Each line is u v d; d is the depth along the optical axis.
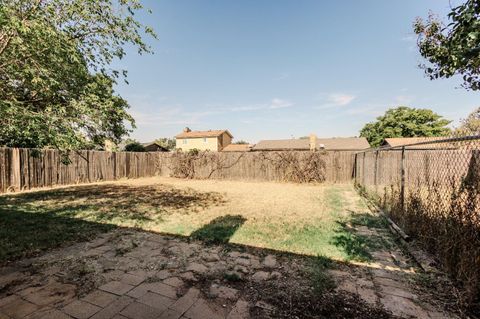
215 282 2.72
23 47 3.58
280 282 2.71
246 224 4.99
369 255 3.44
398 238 4.10
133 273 2.92
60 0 3.96
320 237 4.19
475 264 2.38
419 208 3.94
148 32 5.14
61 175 10.99
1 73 3.93
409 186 5.12
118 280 2.75
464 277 2.54
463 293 2.35
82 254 3.47
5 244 3.74
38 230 4.46
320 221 5.25
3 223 4.88
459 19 2.35
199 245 3.84
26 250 3.56
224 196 8.77
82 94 4.48
